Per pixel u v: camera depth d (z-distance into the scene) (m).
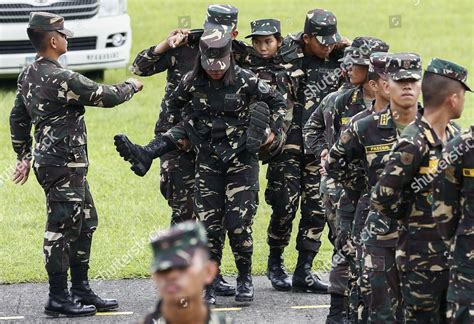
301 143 23.38
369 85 19.44
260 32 22.98
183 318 11.84
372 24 54.47
